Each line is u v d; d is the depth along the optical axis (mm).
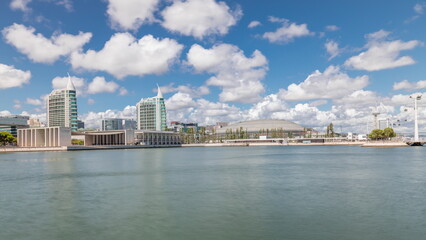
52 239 29375
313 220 34344
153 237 29703
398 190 51250
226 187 55375
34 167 96125
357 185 56438
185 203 42812
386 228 31469
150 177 69875
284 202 42969
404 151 185000
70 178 68750
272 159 130375
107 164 106625
